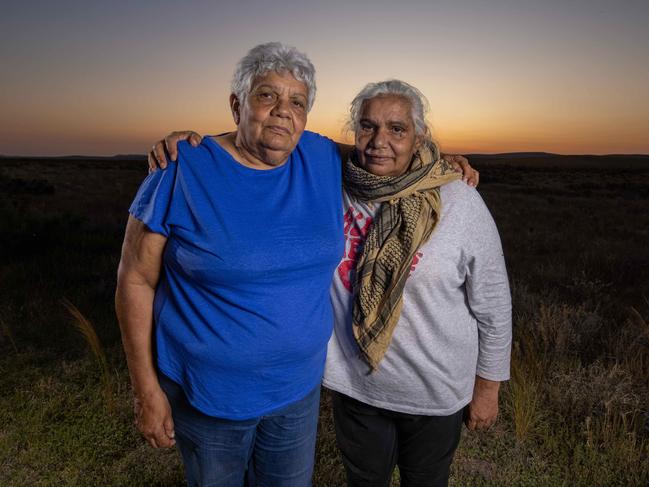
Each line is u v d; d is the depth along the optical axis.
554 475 2.74
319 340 1.69
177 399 1.70
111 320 5.02
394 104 1.61
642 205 20.67
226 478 1.80
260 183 1.57
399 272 1.64
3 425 3.13
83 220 9.70
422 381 1.79
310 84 1.58
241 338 1.55
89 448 2.95
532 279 7.24
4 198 14.51
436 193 1.65
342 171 1.81
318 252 1.61
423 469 1.98
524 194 28.78
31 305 5.32
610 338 4.36
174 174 1.50
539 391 3.51
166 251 1.56
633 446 2.81
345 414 2.00
